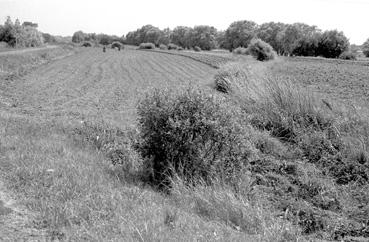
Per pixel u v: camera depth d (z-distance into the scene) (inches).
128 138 415.8
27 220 204.7
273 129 467.8
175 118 324.5
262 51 1873.8
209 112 331.0
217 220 247.8
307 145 431.5
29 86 954.1
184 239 195.3
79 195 241.8
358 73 1205.7
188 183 305.7
